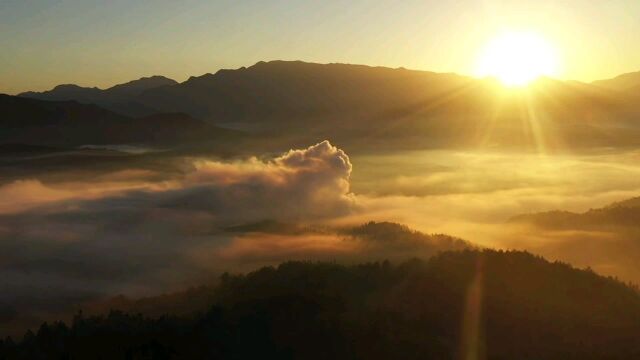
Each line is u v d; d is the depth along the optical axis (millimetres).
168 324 74250
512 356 65938
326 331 69312
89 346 73062
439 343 67562
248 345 67812
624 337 70312
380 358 64875
